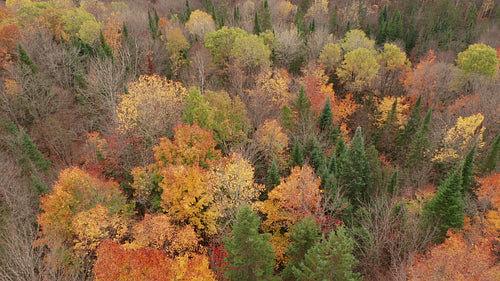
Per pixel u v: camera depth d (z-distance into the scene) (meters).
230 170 31.88
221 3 100.38
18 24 58.97
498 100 51.03
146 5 105.69
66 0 74.62
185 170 31.73
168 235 28.08
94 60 54.31
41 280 23.72
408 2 119.88
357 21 103.75
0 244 25.69
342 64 70.69
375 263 26.69
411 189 37.31
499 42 87.69
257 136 42.94
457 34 100.12
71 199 29.69
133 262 20.75
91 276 26.14
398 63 74.56
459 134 44.88
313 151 42.09
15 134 41.84
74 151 46.41
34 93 45.28
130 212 32.81
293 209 31.80
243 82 59.16
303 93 48.78
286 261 31.91
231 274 23.97
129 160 41.34
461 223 28.77
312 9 106.81
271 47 72.25
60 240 26.22
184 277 22.80
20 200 31.20
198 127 36.84
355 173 36.69
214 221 31.48
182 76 58.16
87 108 48.44
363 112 59.62
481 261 22.03
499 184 31.77
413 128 54.44
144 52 59.75
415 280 21.14
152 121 41.19
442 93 65.62
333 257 20.50
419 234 27.86
